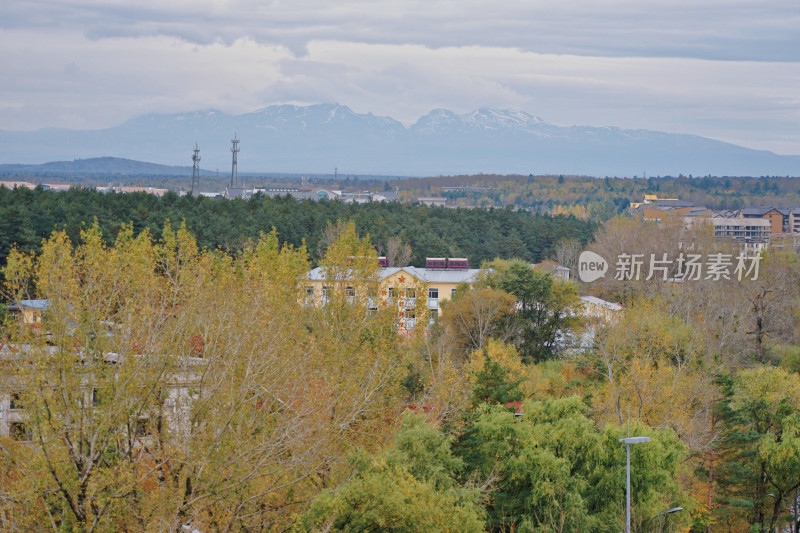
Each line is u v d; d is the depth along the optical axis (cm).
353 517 5578
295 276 9462
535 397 10850
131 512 5412
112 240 17462
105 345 5738
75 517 5244
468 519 5812
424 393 9106
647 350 11631
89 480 5219
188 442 5569
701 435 9588
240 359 6341
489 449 7512
